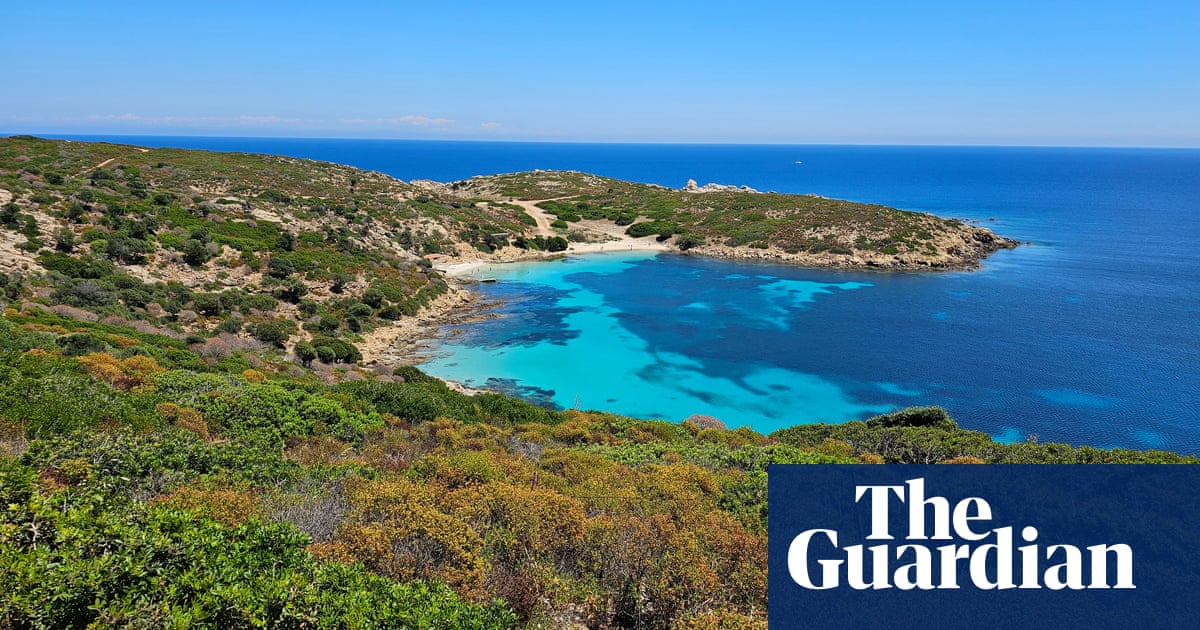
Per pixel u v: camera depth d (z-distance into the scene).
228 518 9.33
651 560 9.79
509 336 53.25
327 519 10.45
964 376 44.19
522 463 15.62
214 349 33.84
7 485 7.67
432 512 10.22
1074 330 54.41
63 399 14.66
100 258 45.84
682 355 48.78
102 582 6.40
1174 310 60.44
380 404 23.77
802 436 25.41
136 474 11.21
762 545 10.75
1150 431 35.75
